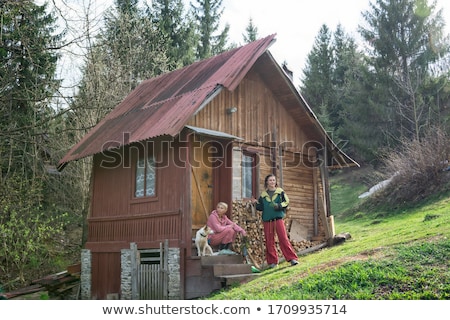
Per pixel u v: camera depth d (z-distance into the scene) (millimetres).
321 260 11297
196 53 38938
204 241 11961
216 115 13477
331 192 31984
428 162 20922
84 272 14719
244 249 12938
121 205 14117
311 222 16031
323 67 44719
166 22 35594
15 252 16016
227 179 13422
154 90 16188
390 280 8188
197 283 11484
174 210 12172
